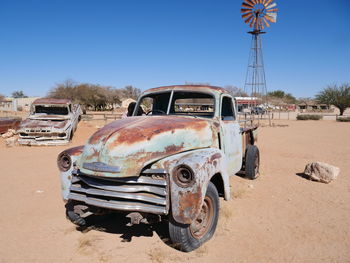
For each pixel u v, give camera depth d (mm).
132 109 5551
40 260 3502
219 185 4090
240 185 6445
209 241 3887
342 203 5352
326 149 12000
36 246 3830
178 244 3520
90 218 4664
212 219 3836
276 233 4152
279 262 3434
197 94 5090
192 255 3539
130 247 3760
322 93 53094
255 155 6879
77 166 3812
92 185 3475
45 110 14453
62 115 13977
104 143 3492
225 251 3652
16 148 11914
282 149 11984
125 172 3295
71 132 13555
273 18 25281
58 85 60844
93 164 3447
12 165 8617
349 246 3803
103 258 3498
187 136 3881
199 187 3213
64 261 3482
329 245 3828
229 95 5410
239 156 5562
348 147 12570
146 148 3439
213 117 4719
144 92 5414
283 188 6266
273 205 5234
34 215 4820
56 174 7520
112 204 3342
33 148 11922
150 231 4219
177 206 3215
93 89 62688
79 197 3588
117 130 3668
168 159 3465
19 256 3592
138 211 3293
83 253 3631
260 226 4371
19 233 4191
